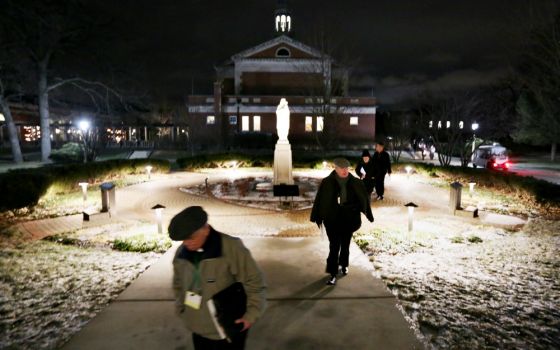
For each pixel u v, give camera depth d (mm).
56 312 4676
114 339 3957
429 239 8016
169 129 48688
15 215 10336
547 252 7195
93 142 26609
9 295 5160
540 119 31234
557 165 31812
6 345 3930
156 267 6059
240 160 23875
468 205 12203
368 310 4586
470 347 3902
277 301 4805
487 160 27250
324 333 4062
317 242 7500
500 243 7820
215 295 2480
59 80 32125
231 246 2494
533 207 11977
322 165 22828
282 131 14305
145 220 9961
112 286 5461
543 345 3969
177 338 3973
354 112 44531
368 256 6863
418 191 14797
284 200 12516
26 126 48594
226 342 2557
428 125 29703
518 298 5105
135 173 19625
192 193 14125
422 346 3859
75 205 11750
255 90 48719
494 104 37062
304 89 44781
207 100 44625
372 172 12398
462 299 5059
